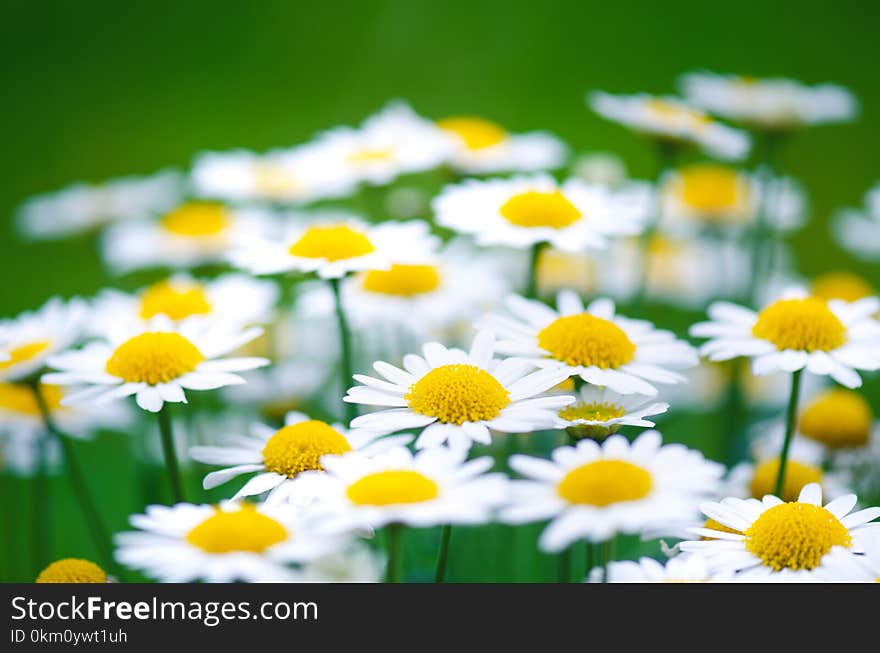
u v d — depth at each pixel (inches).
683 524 16.3
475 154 24.2
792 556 15.8
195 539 15.6
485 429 16.3
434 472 15.6
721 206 27.1
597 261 25.5
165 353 17.5
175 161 42.6
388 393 16.8
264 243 19.2
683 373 23.5
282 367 22.3
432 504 15.3
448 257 22.1
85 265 34.7
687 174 27.9
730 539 16.1
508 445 19.1
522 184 20.3
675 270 26.3
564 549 17.1
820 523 15.9
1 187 41.4
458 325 22.3
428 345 17.3
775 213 27.6
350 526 15.2
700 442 23.3
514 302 18.1
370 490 15.4
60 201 29.2
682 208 27.1
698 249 27.3
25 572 20.0
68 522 22.1
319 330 23.2
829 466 20.6
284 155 26.4
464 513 15.2
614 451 15.8
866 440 20.6
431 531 19.1
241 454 17.0
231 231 25.0
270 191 24.8
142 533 15.7
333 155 23.6
